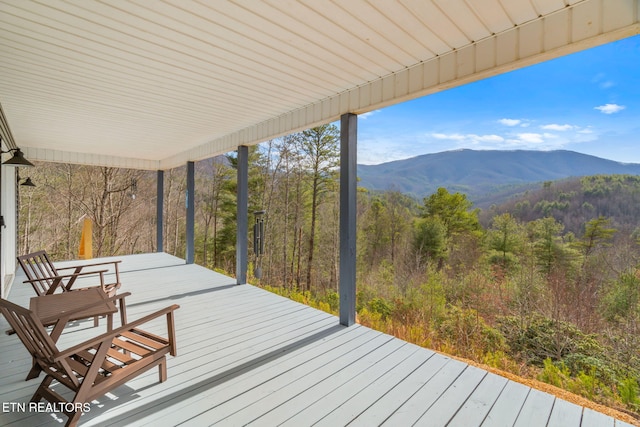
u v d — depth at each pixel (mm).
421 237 16484
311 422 1927
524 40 2283
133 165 8258
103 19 2211
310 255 15953
